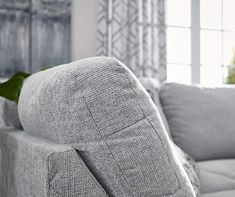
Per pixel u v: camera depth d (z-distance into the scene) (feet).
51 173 2.15
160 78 11.54
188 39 12.62
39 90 2.61
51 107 2.36
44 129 2.64
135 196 2.30
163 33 11.64
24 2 10.17
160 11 11.64
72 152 2.19
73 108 2.24
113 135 2.25
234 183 5.13
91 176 2.22
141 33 11.27
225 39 13.02
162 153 2.32
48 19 10.39
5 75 9.96
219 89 7.22
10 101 4.53
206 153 6.54
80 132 2.25
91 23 11.03
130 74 2.32
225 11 13.03
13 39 10.06
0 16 9.97
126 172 2.27
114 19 11.02
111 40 10.95
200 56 12.71
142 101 2.33
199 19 12.69
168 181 2.33
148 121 2.31
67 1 10.58
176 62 12.48
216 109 6.79
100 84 2.24
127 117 2.27
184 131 6.53
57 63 10.44
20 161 2.94
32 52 10.20
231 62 13.00
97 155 2.26
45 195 2.15
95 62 2.29
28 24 10.20
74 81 2.24
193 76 12.61
